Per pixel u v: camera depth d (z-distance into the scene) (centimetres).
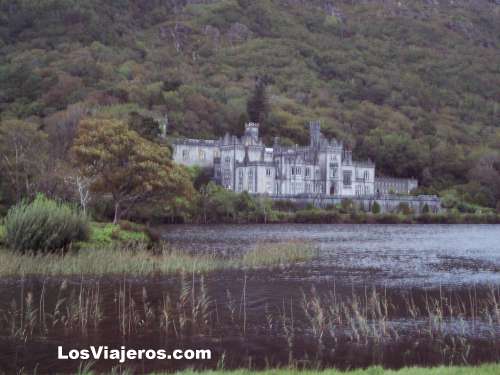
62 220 10306
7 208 15275
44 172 16438
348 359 5369
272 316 6831
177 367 5112
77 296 7619
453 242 17375
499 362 5284
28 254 9806
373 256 12925
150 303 7350
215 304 7388
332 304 7462
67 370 5016
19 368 5047
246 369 4994
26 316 6588
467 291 8481
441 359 5400
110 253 10056
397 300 7800
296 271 10194
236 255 12475
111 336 5972
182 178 14712
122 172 13962
